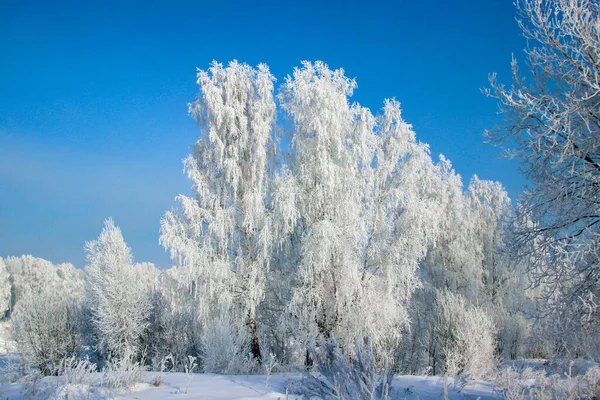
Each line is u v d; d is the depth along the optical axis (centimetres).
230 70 1666
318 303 1412
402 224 1510
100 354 1995
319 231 1360
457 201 2403
